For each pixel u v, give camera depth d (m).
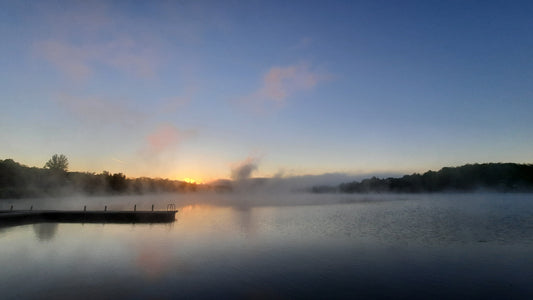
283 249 24.48
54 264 19.75
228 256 22.22
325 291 15.62
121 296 14.57
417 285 16.55
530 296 15.03
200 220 44.12
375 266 19.84
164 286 16.00
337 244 26.47
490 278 17.64
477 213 52.00
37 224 39.41
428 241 27.91
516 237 29.66
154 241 27.61
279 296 14.88
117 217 42.81
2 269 18.64
